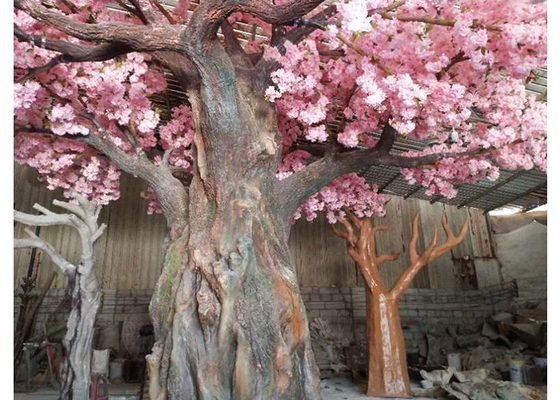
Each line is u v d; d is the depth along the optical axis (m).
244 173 4.30
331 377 9.49
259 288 3.73
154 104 7.94
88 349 4.75
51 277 10.35
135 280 10.83
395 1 4.17
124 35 3.69
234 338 3.55
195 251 3.92
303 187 5.09
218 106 4.07
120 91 5.03
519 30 3.48
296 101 4.85
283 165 6.29
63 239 10.70
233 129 4.17
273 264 4.04
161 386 3.69
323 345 10.44
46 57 4.43
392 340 6.98
